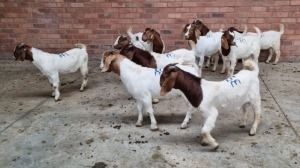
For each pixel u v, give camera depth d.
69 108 3.94
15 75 5.54
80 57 4.40
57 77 4.16
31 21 6.33
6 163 2.72
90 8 6.08
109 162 2.67
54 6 6.16
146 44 4.49
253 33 5.31
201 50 4.61
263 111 3.60
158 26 6.02
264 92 4.23
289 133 3.04
